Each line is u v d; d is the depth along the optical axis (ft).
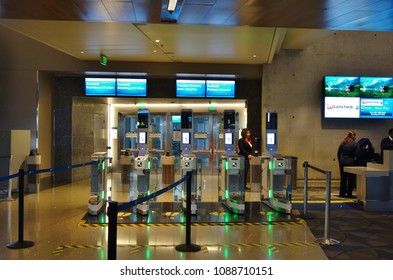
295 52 39.47
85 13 20.56
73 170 39.60
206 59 36.19
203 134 40.34
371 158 33.60
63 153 39.29
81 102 40.98
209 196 32.50
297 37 34.76
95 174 25.00
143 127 26.48
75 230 20.75
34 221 22.77
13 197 31.14
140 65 37.68
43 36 27.68
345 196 32.60
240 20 21.72
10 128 36.52
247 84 40.40
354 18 21.34
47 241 18.67
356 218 24.36
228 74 38.52
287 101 39.29
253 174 35.04
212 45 30.35
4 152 32.76
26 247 17.65
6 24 24.56
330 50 39.81
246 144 34.42
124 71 37.55
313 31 32.91
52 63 36.91
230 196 26.08
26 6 19.35
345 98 38.91
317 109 39.63
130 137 43.14
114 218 10.91
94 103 43.60
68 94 39.42
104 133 46.06
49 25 24.80
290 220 23.45
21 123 36.55
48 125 38.78
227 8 19.45
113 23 24.30
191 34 27.12
